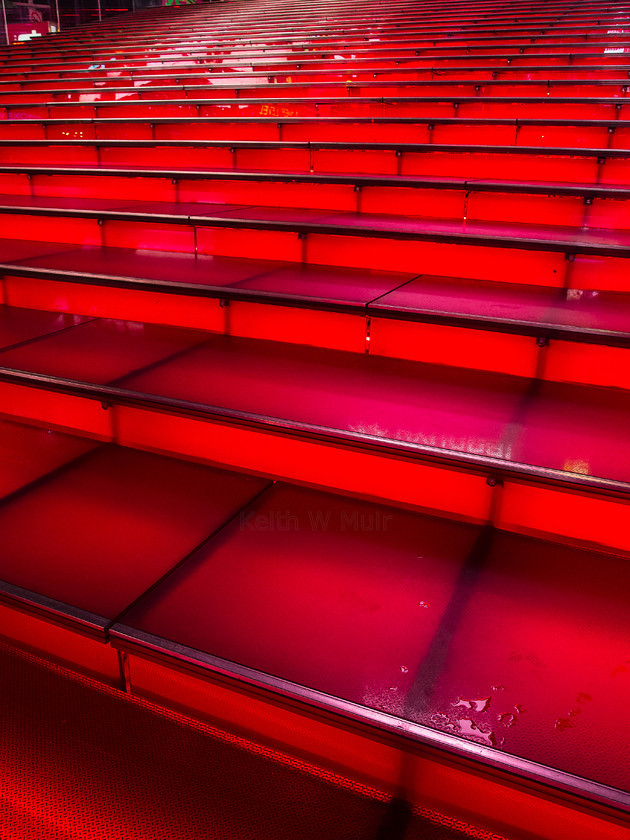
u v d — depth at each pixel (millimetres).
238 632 1238
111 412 1961
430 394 1841
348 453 1668
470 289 2275
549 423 1658
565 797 954
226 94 5391
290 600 1328
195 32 9742
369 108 4473
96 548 1489
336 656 1182
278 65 6391
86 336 2326
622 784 950
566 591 1359
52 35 11219
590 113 3879
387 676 1138
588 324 1861
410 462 1563
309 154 3482
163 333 2373
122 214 2893
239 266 2602
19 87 6934
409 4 9977
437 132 3678
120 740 1197
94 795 1088
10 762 1148
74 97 6242
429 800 1086
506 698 1094
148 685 1285
